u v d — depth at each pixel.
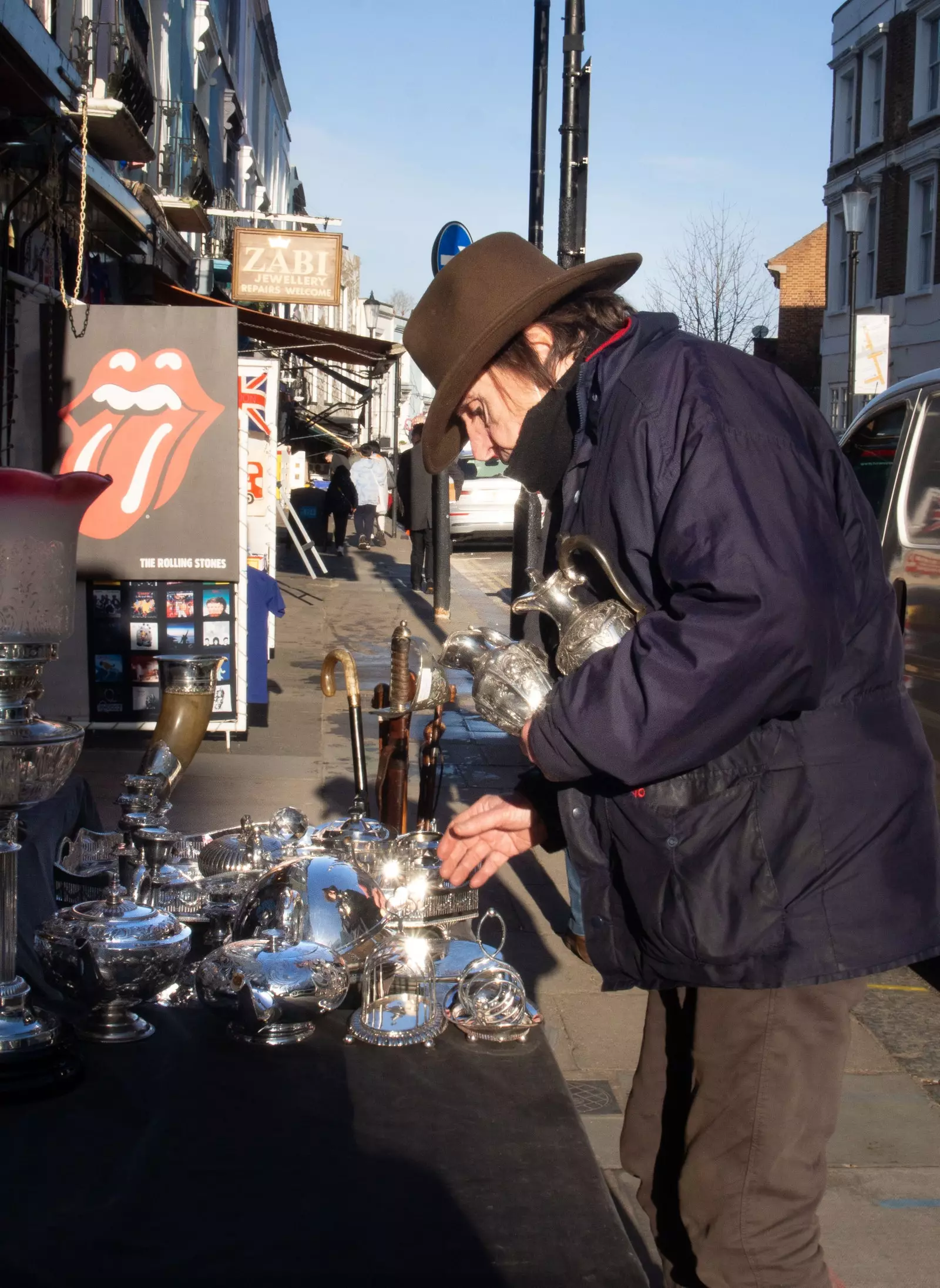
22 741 1.60
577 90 7.05
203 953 2.19
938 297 25.27
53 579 1.65
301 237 14.73
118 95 11.62
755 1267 1.63
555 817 1.87
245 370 9.89
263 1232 1.32
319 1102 1.62
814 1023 1.62
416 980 1.90
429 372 1.88
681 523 1.50
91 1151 1.47
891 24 26.62
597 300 1.79
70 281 11.12
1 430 6.64
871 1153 3.22
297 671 10.10
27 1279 1.22
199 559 6.77
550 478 1.87
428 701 2.72
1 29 6.76
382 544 23.34
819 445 1.71
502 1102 1.65
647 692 1.46
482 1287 1.25
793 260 35.53
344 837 2.34
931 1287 2.66
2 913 1.66
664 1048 1.98
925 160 25.42
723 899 1.58
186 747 2.81
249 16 27.83
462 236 9.12
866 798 1.59
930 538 4.63
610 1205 1.41
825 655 1.47
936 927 1.62
